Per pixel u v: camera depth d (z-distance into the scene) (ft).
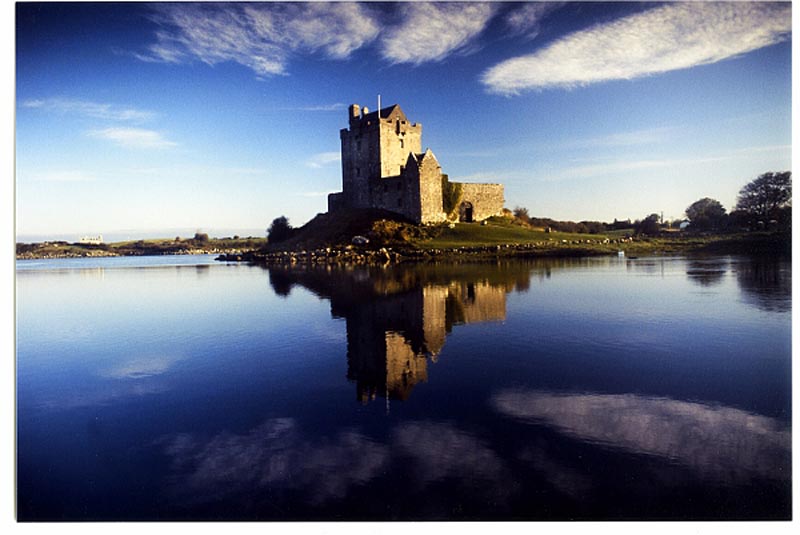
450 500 28.45
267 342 63.87
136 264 295.07
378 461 32.27
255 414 40.27
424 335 64.08
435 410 39.60
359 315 79.46
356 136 281.74
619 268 137.49
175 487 30.91
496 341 59.93
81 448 35.86
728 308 75.05
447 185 270.46
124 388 48.21
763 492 28.86
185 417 40.50
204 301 105.60
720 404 39.83
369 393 43.83
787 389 42.24
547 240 229.25
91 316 92.27
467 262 175.11
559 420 37.35
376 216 256.73
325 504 28.68
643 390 42.75
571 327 66.13
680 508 27.76
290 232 311.88
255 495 29.68
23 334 76.23
